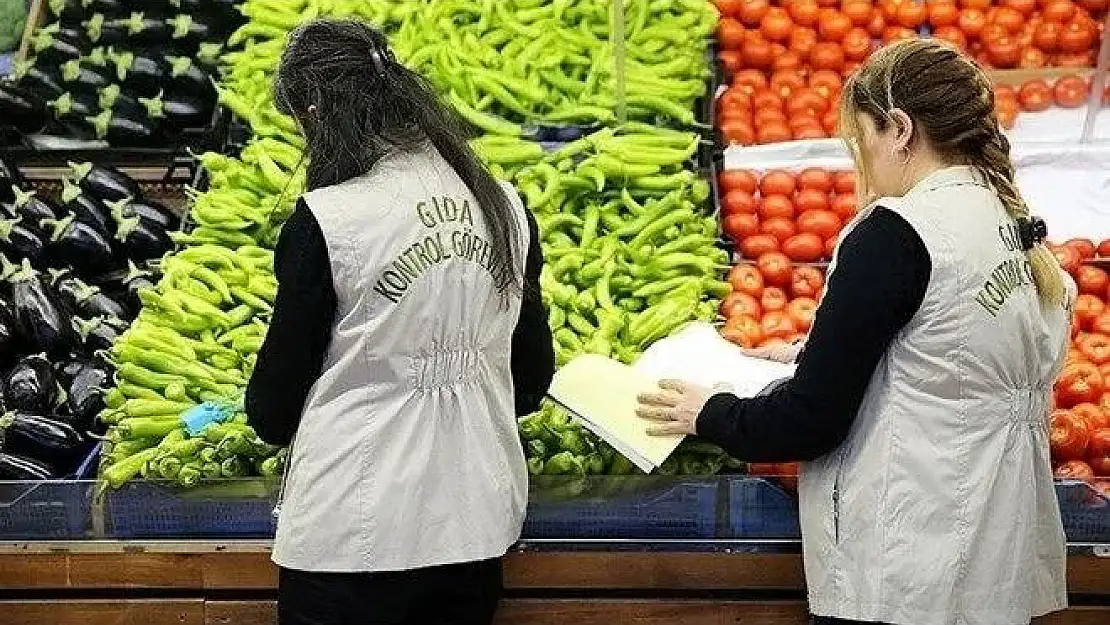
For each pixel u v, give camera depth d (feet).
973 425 9.96
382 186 9.84
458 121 10.19
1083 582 12.23
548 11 18.38
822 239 15.89
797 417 10.01
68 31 19.33
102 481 12.28
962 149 10.01
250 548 12.37
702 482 12.01
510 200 10.46
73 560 12.50
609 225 15.56
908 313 9.74
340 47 9.71
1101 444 12.95
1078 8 19.26
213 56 18.78
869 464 10.09
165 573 12.52
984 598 10.23
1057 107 18.28
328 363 10.25
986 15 19.49
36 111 18.38
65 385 14.24
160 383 13.41
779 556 12.25
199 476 12.14
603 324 13.93
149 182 18.34
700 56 18.58
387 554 10.28
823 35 19.34
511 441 10.83
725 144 17.39
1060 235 16.34
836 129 17.71
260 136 16.80
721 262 15.43
